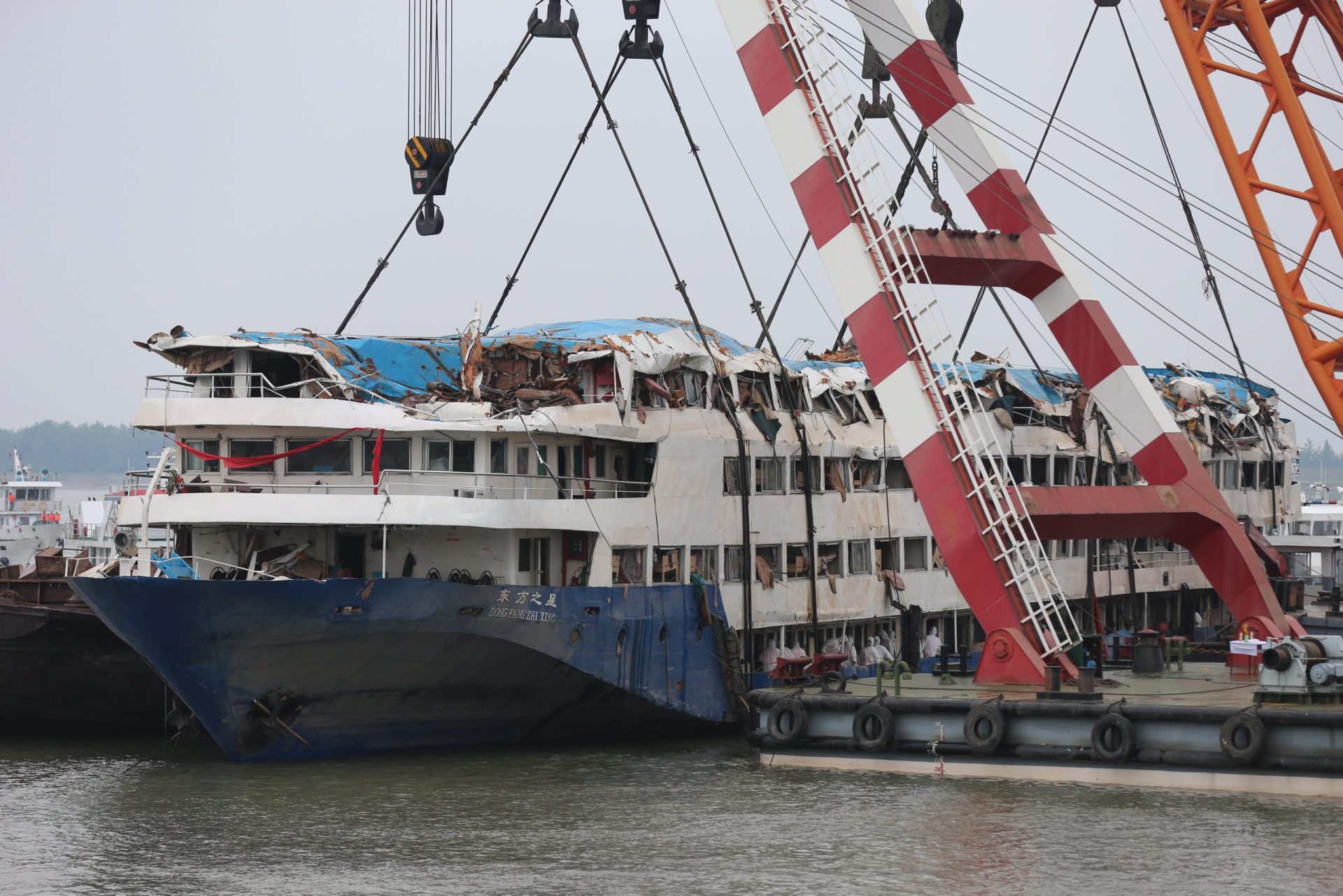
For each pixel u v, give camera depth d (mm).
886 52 109250
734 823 78250
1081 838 74188
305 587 85562
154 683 102438
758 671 113500
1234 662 102500
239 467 93188
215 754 96875
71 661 100688
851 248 97000
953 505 94188
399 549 97438
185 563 93438
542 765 93688
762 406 115250
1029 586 94250
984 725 87750
